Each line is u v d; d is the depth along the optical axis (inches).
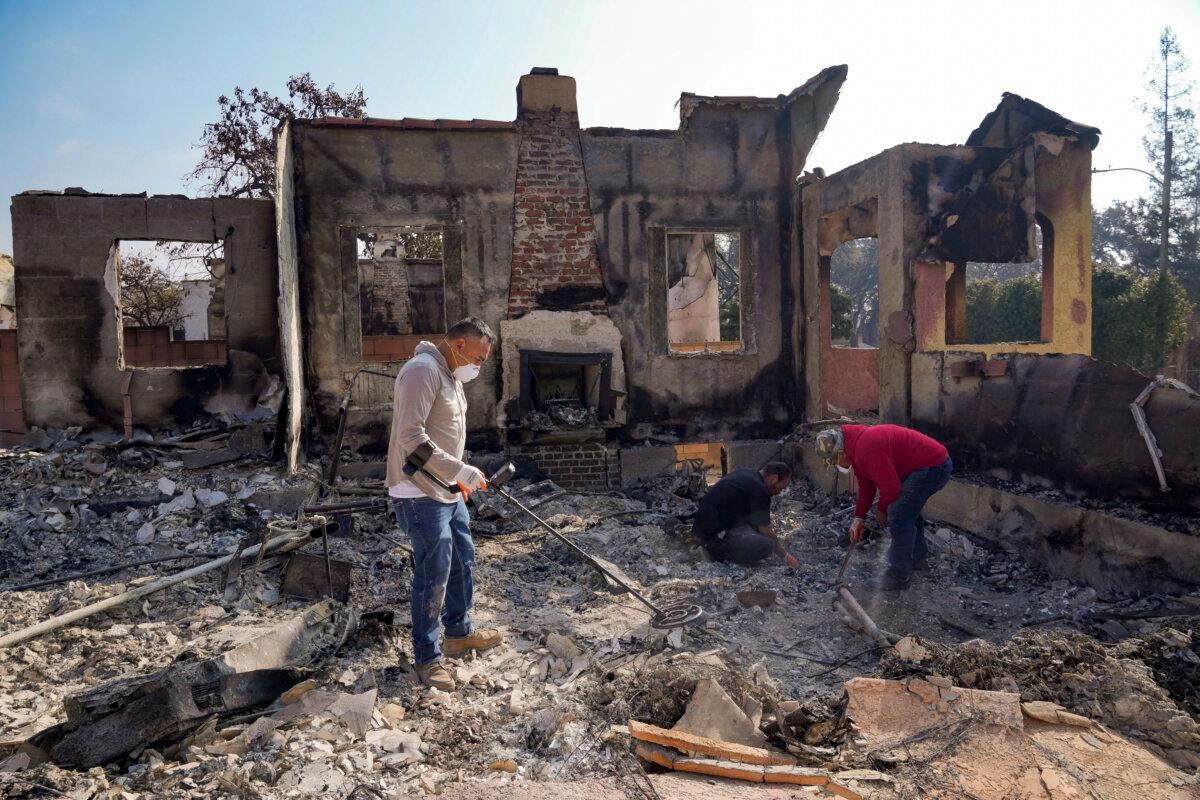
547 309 368.5
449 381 154.5
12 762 117.3
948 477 208.2
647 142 376.2
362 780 115.0
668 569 230.8
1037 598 208.4
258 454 310.7
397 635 172.7
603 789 111.3
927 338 312.7
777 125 388.8
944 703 134.0
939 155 312.3
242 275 333.1
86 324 319.0
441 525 150.3
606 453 371.9
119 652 165.2
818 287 374.6
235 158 759.1
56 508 257.9
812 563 240.1
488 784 113.3
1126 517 206.4
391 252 673.0
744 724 127.3
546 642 168.9
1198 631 158.1
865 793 112.2
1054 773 116.3
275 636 149.1
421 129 354.6
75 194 317.4
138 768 118.6
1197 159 1115.3
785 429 397.7
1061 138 325.4
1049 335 335.9
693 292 648.4
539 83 365.1
